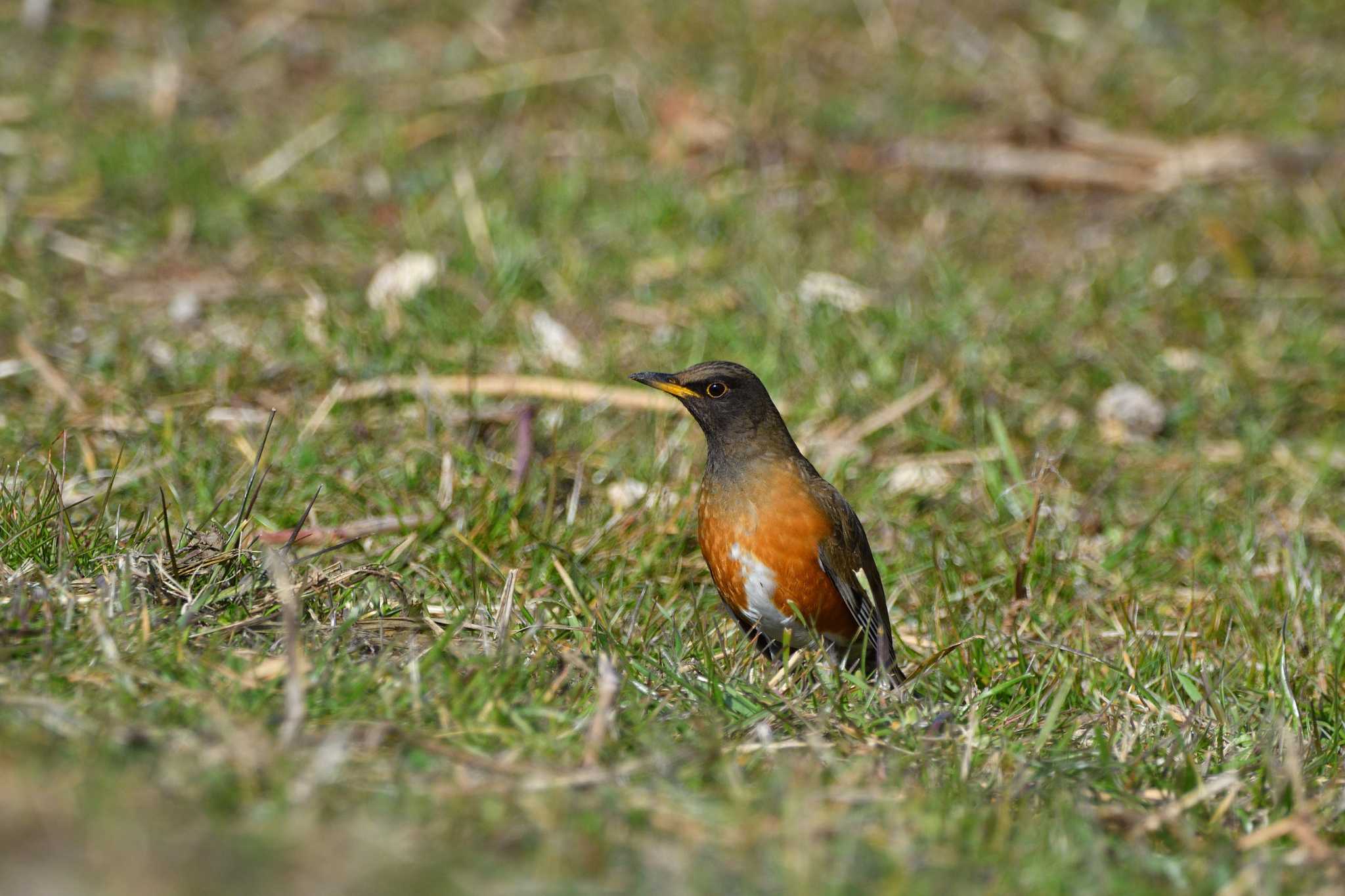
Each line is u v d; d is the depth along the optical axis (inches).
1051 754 291.3
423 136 715.4
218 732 245.1
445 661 288.2
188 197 634.2
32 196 626.5
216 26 806.5
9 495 367.9
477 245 601.9
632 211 646.5
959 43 833.5
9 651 269.6
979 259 636.1
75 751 232.2
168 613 302.0
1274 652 361.4
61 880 192.7
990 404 526.9
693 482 449.1
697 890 217.8
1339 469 506.6
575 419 487.2
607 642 321.4
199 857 202.8
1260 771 290.2
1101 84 794.8
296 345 522.3
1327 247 645.9
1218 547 449.4
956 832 245.8
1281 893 242.5
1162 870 247.1
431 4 837.2
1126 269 621.3
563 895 211.6
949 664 359.9
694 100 742.5
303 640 300.0
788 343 547.8
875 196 682.2
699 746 269.7
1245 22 883.4
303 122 720.3
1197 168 715.4
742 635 368.2
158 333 530.0
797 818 236.4
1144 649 365.7
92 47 779.4
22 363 490.0
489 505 398.6
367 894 200.1
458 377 504.4
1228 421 534.6
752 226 639.8
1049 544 433.7
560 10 836.6
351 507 415.5
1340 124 764.6
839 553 356.2
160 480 403.2
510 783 244.8
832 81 784.9
